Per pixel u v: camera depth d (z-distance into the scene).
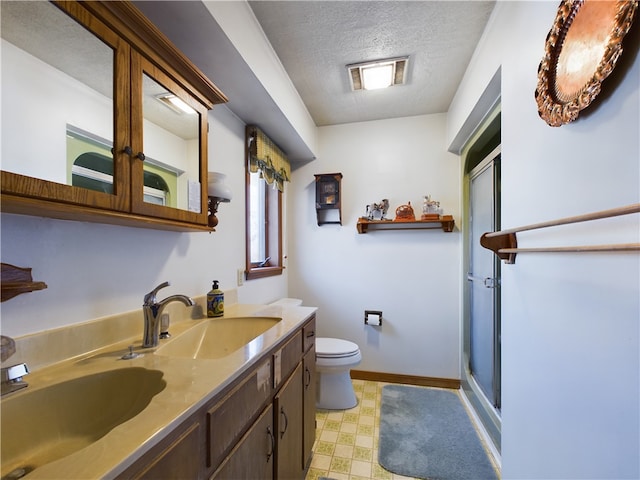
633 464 0.66
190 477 0.64
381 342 2.68
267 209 2.70
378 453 1.70
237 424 0.85
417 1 1.39
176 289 1.40
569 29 0.84
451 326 2.54
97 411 0.78
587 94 0.75
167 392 0.69
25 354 0.79
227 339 1.42
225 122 1.84
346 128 2.79
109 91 0.83
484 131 1.97
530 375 1.10
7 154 0.67
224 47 1.29
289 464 1.25
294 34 1.61
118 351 0.98
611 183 0.72
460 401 2.29
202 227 1.28
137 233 1.18
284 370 1.22
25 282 0.77
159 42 0.96
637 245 0.60
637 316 0.65
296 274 2.87
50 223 0.87
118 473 0.45
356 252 2.75
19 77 0.69
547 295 0.99
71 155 0.77
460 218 2.53
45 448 0.68
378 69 1.93
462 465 1.60
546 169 1.00
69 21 0.74
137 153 0.91
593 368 0.78
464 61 1.85
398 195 2.67
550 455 0.97
